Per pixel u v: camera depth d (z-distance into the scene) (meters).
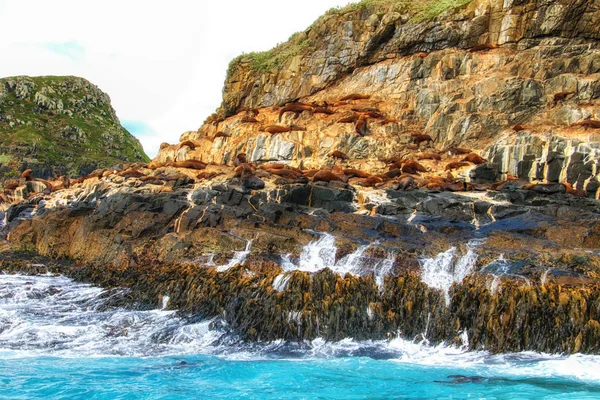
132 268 18.73
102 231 21.72
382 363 11.55
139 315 14.46
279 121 30.97
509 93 25.73
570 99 24.50
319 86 34.31
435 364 11.51
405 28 31.34
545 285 12.95
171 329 13.34
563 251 15.03
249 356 12.02
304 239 17.64
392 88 30.59
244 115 33.78
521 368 11.07
